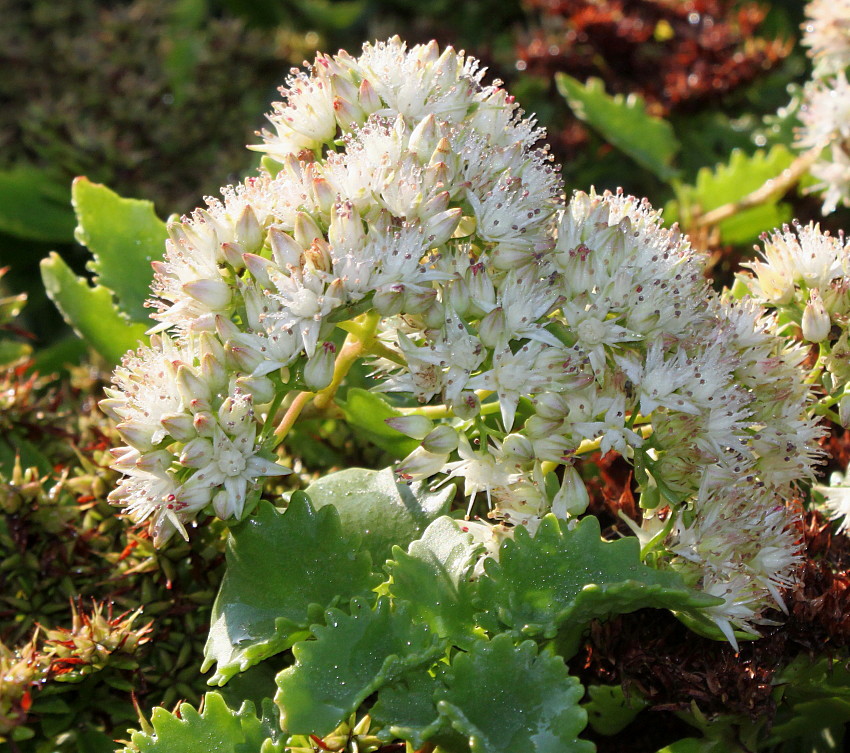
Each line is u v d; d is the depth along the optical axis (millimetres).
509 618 223
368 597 230
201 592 258
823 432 250
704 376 234
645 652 238
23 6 490
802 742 259
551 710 214
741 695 235
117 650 247
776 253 256
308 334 227
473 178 238
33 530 264
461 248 238
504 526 239
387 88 245
